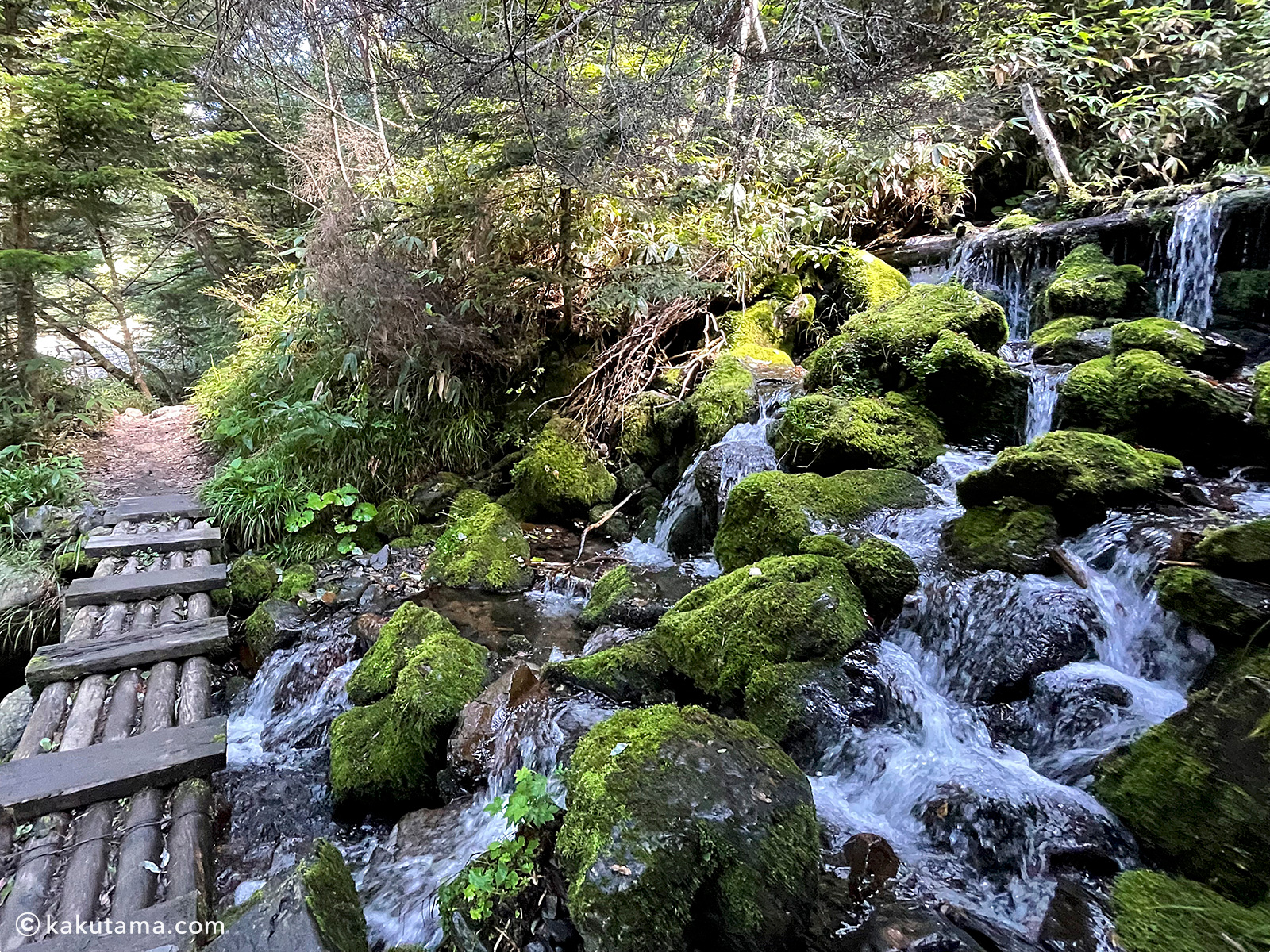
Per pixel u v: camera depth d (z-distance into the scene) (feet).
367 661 10.41
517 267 15.11
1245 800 5.17
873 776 7.13
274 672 11.27
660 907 4.71
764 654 8.33
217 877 7.48
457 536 14.44
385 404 16.51
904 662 8.21
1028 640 7.57
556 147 11.89
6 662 11.94
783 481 11.16
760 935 4.96
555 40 8.91
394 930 6.57
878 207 18.89
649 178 14.08
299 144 21.61
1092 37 17.43
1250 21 16.20
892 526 10.19
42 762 8.16
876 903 5.67
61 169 16.76
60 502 14.47
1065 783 6.42
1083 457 9.05
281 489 14.82
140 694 10.00
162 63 17.40
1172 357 10.57
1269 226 12.33
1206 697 5.98
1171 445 9.87
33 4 17.54
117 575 12.48
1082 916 5.08
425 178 16.14
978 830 6.05
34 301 17.85
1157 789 5.64
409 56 11.64
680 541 13.60
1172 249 13.84
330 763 8.98
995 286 16.43
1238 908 4.80
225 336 30.22
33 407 17.70
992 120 16.47
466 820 7.75
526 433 16.66
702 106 11.95
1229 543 6.88
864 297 16.16
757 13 10.03
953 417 12.26
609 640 10.23
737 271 16.70
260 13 9.85
